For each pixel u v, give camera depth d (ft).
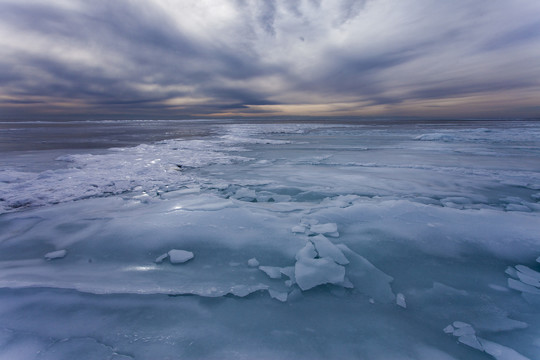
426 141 53.47
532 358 6.04
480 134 65.05
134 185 19.93
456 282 8.70
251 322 7.04
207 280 8.70
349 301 7.86
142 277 8.84
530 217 12.96
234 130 98.12
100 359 5.87
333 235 11.30
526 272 9.03
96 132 90.84
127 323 6.93
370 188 18.88
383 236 11.30
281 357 6.01
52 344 6.26
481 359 6.04
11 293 7.91
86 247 10.60
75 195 17.48
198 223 12.07
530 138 54.90
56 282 8.44
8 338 6.41
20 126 144.25
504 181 20.75
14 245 10.89
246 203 15.30
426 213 13.23
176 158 33.22
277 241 10.77
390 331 6.81
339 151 40.63
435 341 6.51
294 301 7.82
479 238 11.00
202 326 6.88
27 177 22.17
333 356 6.06
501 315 7.34
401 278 8.91
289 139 61.57
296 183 20.47
